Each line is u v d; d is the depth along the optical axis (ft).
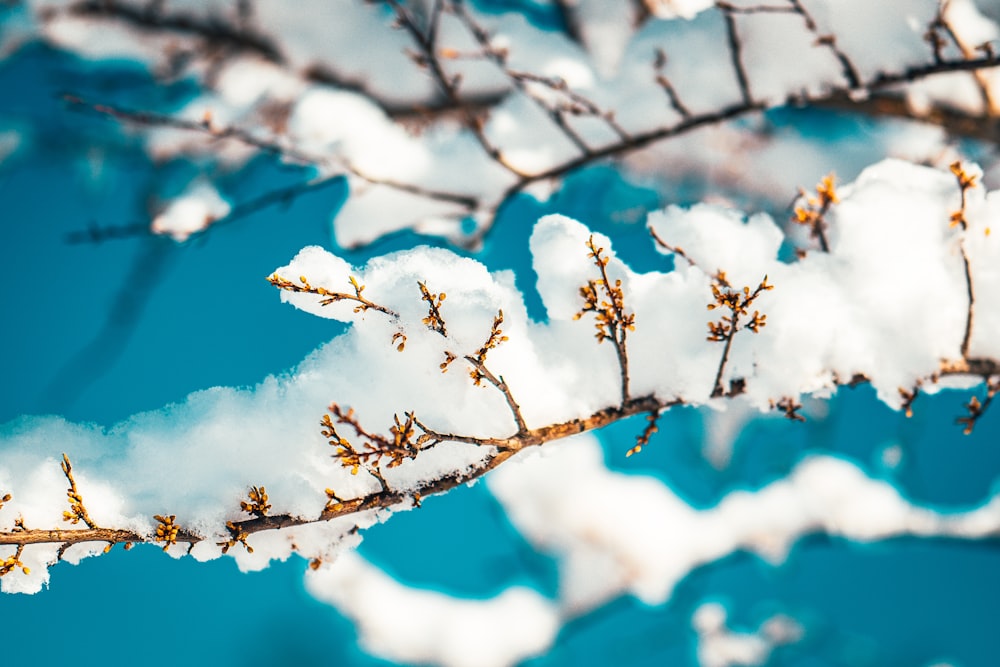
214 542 6.48
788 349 7.25
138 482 6.63
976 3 11.94
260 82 14.17
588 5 14.20
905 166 8.04
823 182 7.37
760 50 11.77
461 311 6.54
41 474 6.62
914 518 21.72
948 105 12.86
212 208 13.44
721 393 7.00
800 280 7.49
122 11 13.74
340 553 7.02
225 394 7.13
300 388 7.01
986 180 14.11
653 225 7.60
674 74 12.71
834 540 22.74
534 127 13.70
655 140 12.27
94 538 6.11
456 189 13.23
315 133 13.58
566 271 6.83
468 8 14.19
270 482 6.61
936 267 7.54
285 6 13.92
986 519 21.11
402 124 13.96
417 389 6.85
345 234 13.67
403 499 6.56
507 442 6.42
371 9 14.19
